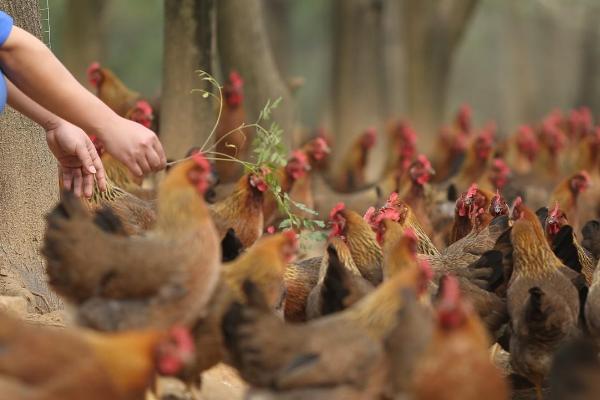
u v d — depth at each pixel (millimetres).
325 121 54656
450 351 8117
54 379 7496
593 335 11273
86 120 10430
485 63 75938
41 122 10922
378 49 37906
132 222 12969
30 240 12656
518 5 53656
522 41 55719
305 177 19125
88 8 32250
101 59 36906
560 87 69062
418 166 18188
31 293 12242
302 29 66188
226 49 21438
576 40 64625
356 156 28688
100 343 7750
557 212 14516
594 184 21500
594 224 15250
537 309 10945
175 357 7762
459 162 28328
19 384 7461
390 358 8781
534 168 30406
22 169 12633
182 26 18250
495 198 14875
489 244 13336
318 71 70062
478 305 11633
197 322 9266
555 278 12000
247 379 8836
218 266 9062
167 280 8688
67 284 8781
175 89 18359
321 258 13062
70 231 8758
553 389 8867
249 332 8641
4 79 10125
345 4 36969
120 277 8664
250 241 14375
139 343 7754
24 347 7547
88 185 11383
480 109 77125
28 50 10109
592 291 11273
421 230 14242
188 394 9867
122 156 10500
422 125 36875
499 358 12992
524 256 12188
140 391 7770
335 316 9102
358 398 8477
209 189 16578
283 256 9859
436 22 36906
